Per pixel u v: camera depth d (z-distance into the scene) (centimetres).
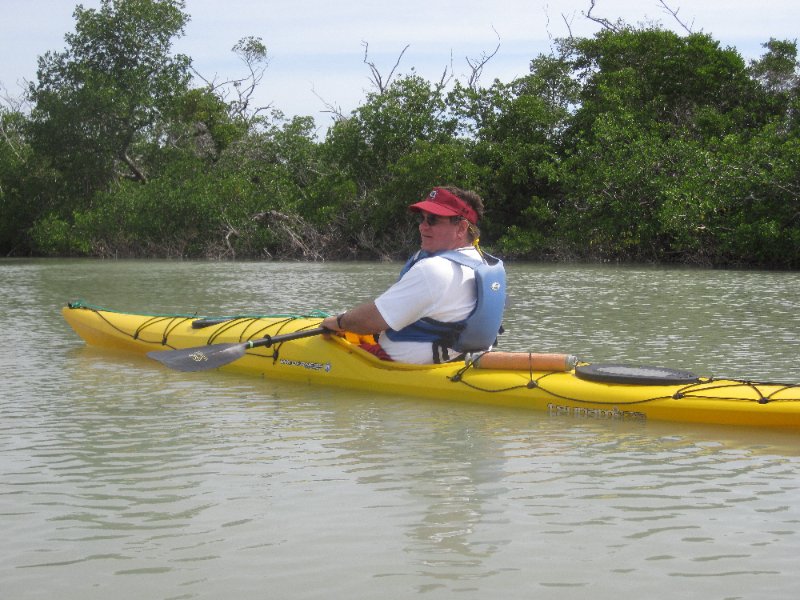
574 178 2662
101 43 3619
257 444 458
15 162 3709
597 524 337
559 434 482
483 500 365
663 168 2562
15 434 479
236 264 2659
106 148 3525
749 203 2369
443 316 566
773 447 455
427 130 3112
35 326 970
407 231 3053
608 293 1386
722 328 913
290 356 644
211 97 3838
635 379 523
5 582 285
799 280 1706
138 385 626
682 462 425
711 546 314
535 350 763
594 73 3102
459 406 556
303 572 292
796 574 289
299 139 3500
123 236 3406
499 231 2992
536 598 272
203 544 317
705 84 2789
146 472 406
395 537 323
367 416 527
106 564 299
